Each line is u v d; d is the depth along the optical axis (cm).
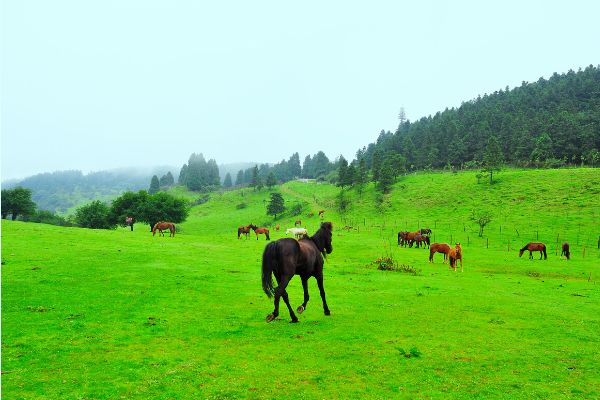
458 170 14912
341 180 15138
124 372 614
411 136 19738
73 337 789
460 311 1179
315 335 871
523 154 13338
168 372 618
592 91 18000
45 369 611
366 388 580
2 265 1658
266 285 909
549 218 6788
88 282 1409
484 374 653
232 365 664
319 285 1092
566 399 558
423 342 836
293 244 965
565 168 10888
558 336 912
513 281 2112
